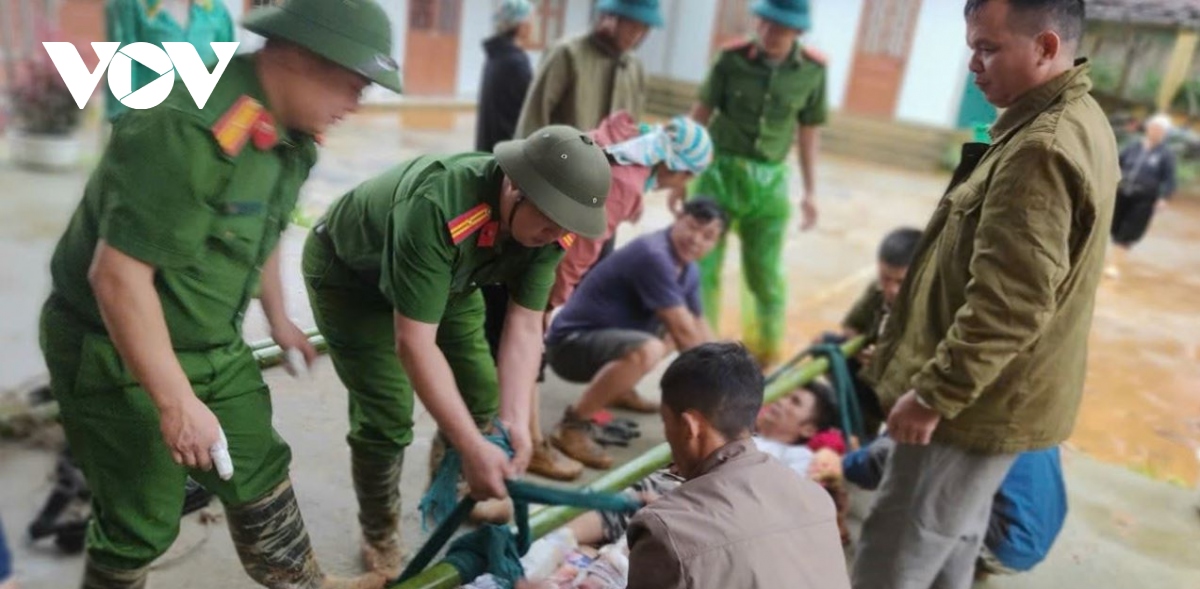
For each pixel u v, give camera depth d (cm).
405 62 1230
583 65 358
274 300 187
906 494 217
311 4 142
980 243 184
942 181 1262
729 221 432
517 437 200
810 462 300
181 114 136
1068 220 177
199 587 224
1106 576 306
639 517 156
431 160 187
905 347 217
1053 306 182
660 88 1549
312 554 191
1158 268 847
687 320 328
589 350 324
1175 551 329
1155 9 1291
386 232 184
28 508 246
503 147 177
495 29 413
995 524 272
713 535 147
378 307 209
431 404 180
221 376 161
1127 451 432
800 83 423
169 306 149
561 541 231
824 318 591
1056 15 177
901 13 1388
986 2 183
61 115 600
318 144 161
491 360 240
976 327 184
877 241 839
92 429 158
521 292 203
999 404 200
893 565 221
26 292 414
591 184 170
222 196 142
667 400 164
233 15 290
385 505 228
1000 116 193
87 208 147
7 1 583
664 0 1529
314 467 242
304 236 244
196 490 241
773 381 321
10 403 288
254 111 142
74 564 232
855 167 1296
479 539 187
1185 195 1278
